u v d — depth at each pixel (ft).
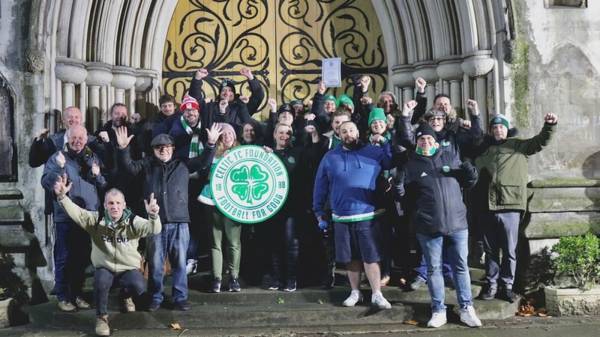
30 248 20.29
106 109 22.30
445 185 17.43
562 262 19.66
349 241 18.02
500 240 19.21
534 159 21.33
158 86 24.32
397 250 19.51
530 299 20.40
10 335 17.62
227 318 17.88
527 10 21.54
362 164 17.97
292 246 19.08
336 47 25.22
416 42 23.88
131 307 18.02
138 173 18.10
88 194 18.25
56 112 20.92
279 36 25.20
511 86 21.43
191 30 25.07
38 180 20.53
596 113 21.71
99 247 17.24
